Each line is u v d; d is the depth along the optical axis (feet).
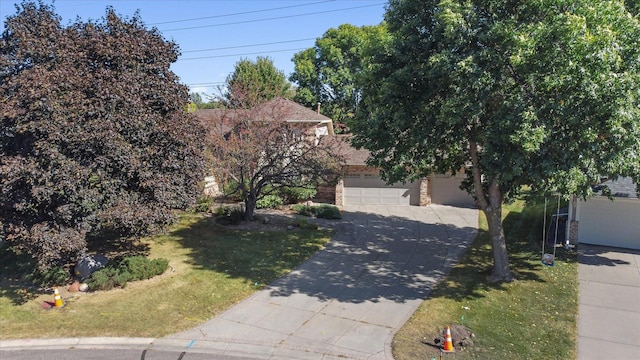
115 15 43.86
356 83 42.98
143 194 41.63
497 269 44.62
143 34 44.68
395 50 38.47
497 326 34.58
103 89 38.17
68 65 39.01
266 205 78.59
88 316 36.09
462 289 42.27
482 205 44.73
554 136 33.60
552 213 70.54
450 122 34.71
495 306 38.29
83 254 38.63
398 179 45.96
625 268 47.93
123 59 41.29
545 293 41.01
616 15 31.04
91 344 32.27
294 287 43.06
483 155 36.35
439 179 85.05
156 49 44.42
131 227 38.93
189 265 48.44
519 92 33.81
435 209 81.00
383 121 40.81
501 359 29.71
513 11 35.22
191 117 47.14
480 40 33.91
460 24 32.83
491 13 34.81
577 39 29.55
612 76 29.68
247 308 38.24
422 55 38.01
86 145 37.06
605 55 29.35
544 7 32.17
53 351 31.22
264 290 42.24
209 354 30.99
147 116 40.73
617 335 33.09
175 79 46.73
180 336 33.32
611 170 34.60
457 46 33.71
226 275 45.83
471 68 32.07
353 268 48.65
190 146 43.70
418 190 83.66
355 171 84.48
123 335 33.32
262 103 67.05
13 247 45.27
